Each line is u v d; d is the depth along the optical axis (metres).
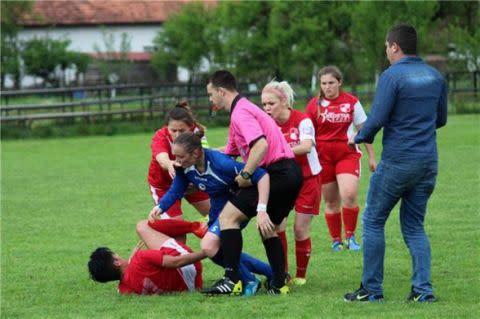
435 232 26.92
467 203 32.75
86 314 17.72
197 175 18.94
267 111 21.14
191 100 86.69
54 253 25.97
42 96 109.00
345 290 19.61
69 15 141.62
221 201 19.30
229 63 99.06
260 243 26.42
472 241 25.30
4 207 36.41
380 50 91.31
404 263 22.52
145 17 143.38
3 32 114.44
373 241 17.98
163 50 117.88
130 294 19.53
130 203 36.69
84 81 124.25
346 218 25.17
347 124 24.98
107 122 82.06
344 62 96.19
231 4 97.50
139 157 57.69
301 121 21.12
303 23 93.88
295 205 20.70
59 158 58.84
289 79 98.25
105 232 29.70
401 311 16.97
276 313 17.14
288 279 20.64
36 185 44.12
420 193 17.83
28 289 20.94
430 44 95.50
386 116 17.41
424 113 17.52
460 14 108.31
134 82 123.38
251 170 18.25
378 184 17.84
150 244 19.81
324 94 25.19
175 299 18.72
